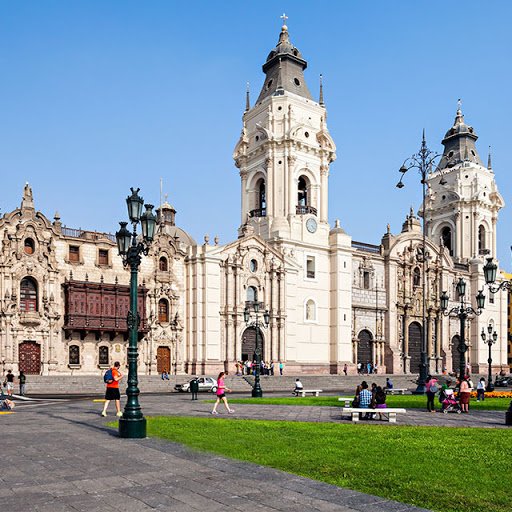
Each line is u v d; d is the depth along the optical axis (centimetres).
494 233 10844
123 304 6538
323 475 1552
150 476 1530
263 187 8594
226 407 3281
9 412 3266
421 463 1717
